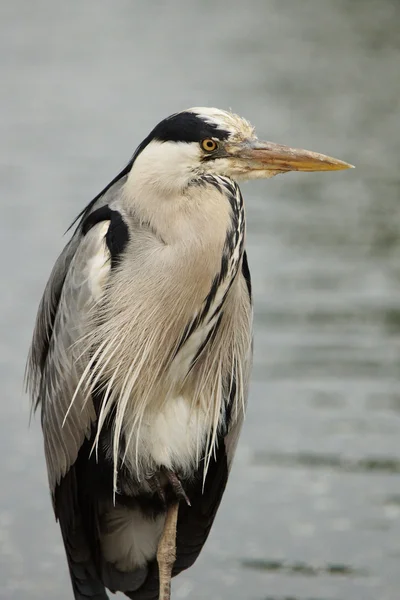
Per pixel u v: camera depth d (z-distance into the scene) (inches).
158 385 311.6
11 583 386.3
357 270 751.1
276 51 1702.8
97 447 309.3
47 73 1549.0
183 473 320.2
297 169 303.0
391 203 925.8
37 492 455.2
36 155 1083.3
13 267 739.4
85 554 324.2
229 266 307.3
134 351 308.5
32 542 416.8
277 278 733.9
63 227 835.4
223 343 318.3
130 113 1288.1
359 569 398.0
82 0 2294.5
